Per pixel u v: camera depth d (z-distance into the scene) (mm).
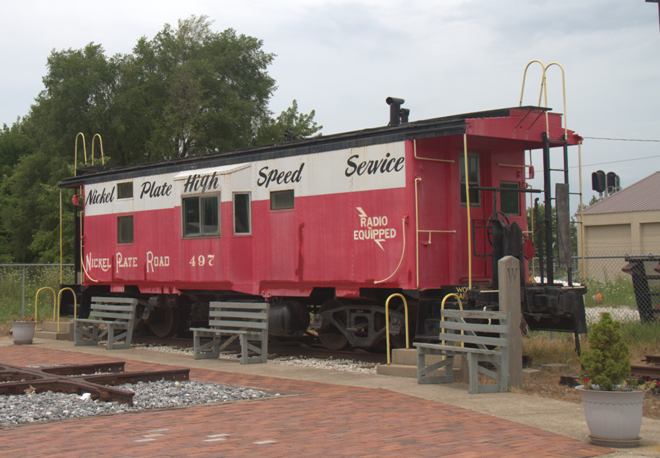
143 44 38281
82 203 15969
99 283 14930
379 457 4867
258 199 11750
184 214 12930
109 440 5410
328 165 10766
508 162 11070
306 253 11016
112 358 11305
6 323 17766
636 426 5301
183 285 12906
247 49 41594
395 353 9367
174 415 6441
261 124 40594
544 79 10055
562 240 9617
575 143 10188
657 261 13977
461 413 6523
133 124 35312
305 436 5535
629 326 12242
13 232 38594
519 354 8125
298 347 12492
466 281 10320
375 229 10102
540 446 5227
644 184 35531
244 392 7598
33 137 47344
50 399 7148
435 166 10117
